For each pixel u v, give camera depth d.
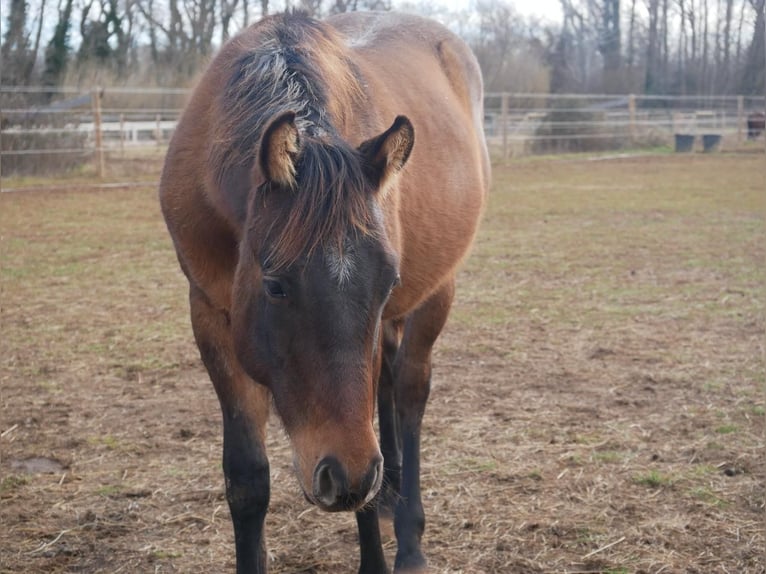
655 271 8.38
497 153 22.52
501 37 28.64
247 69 2.69
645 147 25.27
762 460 3.99
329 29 3.00
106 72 22.89
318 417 2.08
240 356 2.37
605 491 3.71
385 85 3.34
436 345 5.93
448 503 3.62
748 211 12.45
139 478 3.89
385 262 2.11
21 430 4.45
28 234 10.46
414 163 3.21
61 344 5.99
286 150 2.13
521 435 4.33
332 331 2.05
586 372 5.33
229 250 2.73
